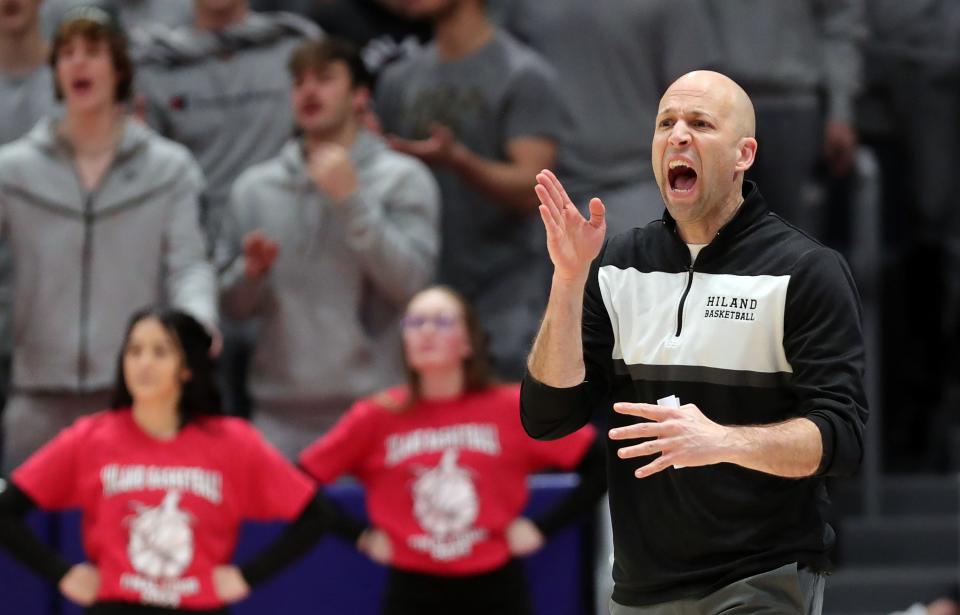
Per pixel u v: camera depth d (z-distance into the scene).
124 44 18.59
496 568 16.81
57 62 18.36
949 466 25.20
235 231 19.56
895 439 26.08
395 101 21.31
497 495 16.92
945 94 25.28
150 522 15.41
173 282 18.44
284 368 19.12
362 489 17.84
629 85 21.34
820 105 23.75
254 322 21.05
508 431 17.06
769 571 10.00
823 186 25.00
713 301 10.11
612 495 10.61
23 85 20.39
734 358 10.03
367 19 23.17
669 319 10.25
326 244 19.14
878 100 25.69
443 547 16.73
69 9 21.91
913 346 26.14
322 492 16.61
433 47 21.31
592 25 21.38
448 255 20.83
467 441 16.95
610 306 10.53
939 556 22.92
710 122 10.04
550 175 9.77
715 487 10.03
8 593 17.56
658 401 10.09
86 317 18.36
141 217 18.47
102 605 15.35
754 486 9.98
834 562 22.62
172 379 15.63
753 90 22.52
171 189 18.62
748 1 22.50
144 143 18.70
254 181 19.61
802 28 22.78
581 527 18.52
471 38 20.81
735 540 10.06
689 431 9.02
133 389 15.55
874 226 23.11
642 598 10.41
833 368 9.69
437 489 16.81
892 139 25.89
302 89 19.34
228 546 15.82
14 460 18.44
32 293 18.44
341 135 19.50
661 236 10.51
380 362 19.23
